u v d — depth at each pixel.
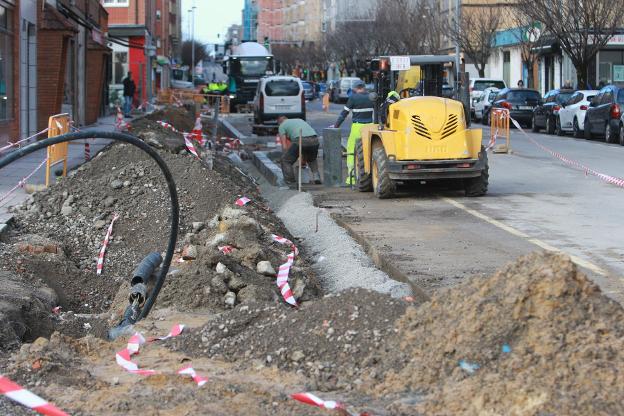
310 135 22.30
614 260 12.70
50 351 7.59
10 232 14.05
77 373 7.19
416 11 82.06
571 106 40.84
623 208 17.88
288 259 12.64
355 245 14.20
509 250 13.60
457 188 21.22
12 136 30.12
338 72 125.56
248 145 37.16
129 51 78.31
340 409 6.08
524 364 6.22
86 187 15.71
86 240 14.24
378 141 20.28
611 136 36.19
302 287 11.48
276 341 7.63
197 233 14.12
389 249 13.83
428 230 15.58
